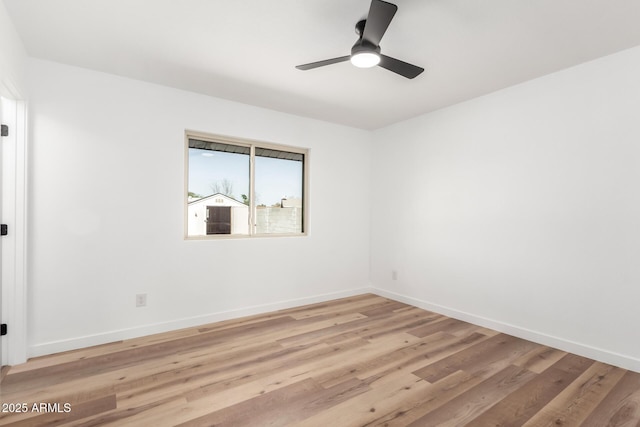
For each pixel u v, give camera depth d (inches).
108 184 110.1
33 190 98.6
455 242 139.7
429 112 150.6
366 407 74.6
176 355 100.9
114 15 78.6
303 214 163.2
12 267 92.8
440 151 146.2
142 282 116.3
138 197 115.5
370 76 112.3
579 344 102.5
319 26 83.1
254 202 147.3
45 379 85.5
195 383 84.4
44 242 100.0
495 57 98.7
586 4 73.4
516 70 107.4
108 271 110.2
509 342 113.0
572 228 104.6
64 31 85.4
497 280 124.5
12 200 93.0
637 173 92.0
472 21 80.1
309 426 67.9
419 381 86.3
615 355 95.0
